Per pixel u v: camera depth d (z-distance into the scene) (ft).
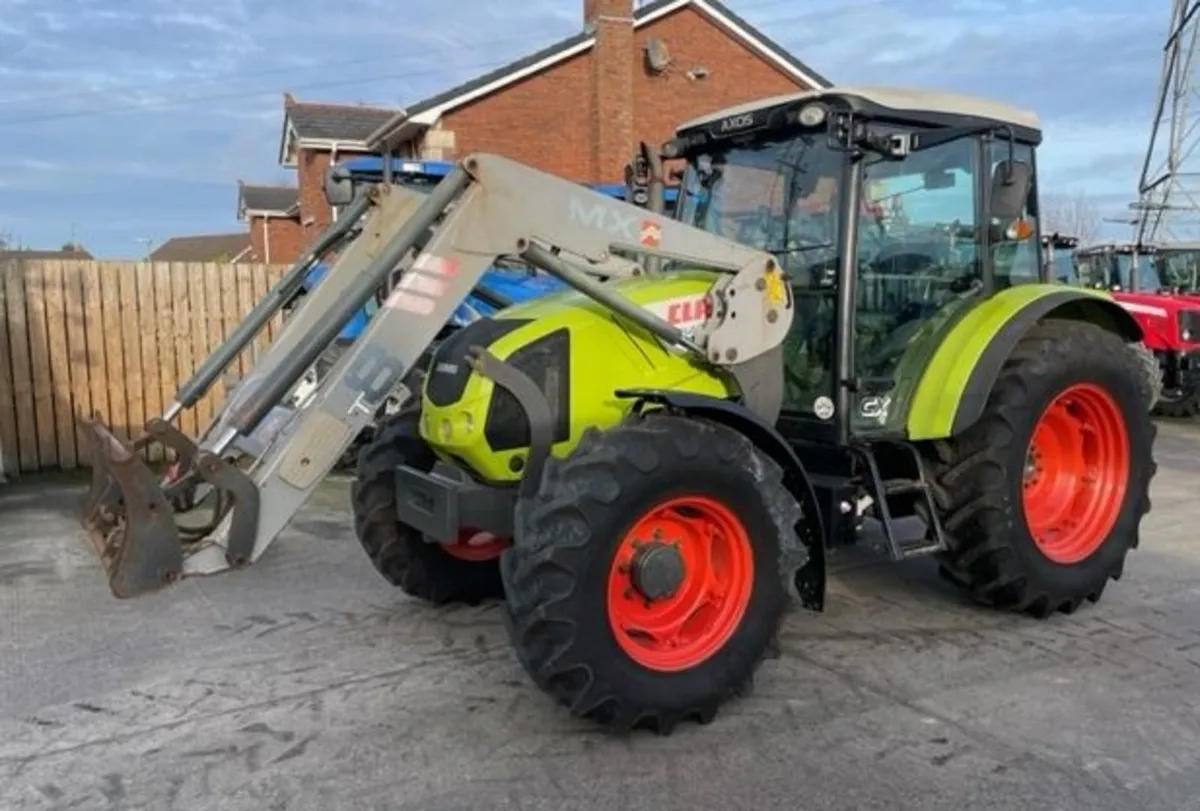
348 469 27.20
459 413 12.13
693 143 15.72
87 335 28.25
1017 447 14.34
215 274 29.84
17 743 11.33
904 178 14.67
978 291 15.38
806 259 14.58
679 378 12.91
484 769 10.70
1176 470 27.63
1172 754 10.96
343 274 14.24
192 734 11.51
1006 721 11.76
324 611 15.74
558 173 57.93
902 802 10.03
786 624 14.96
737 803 10.04
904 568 17.80
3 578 17.74
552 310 13.00
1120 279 44.16
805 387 14.70
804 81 62.54
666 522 11.64
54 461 28.02
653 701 11.16
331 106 82.94
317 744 11.26
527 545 10.80
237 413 12.07
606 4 55.57
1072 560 15.15
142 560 11.15
